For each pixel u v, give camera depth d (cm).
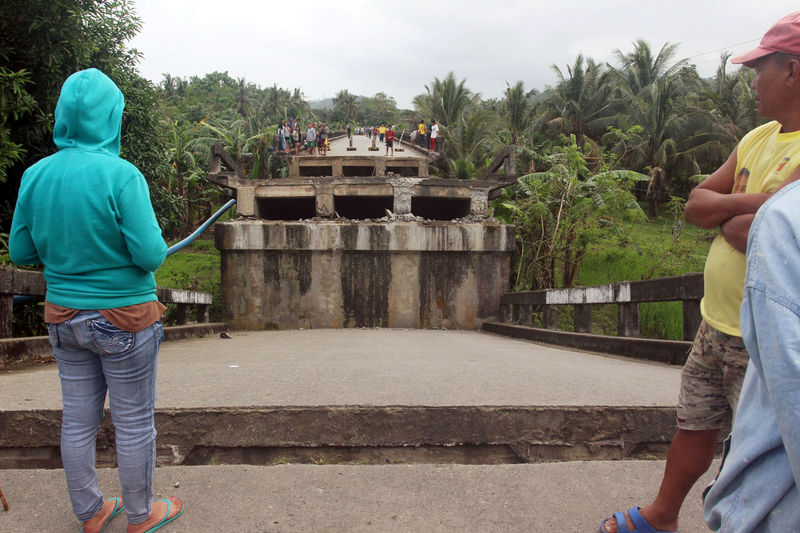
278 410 320
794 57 167
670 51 3772
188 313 1227
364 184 1652
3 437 315
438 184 1658
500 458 324
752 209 173
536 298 1192
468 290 1617
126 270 210
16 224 215
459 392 380
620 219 2384
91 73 220
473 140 3325
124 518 234
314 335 1306
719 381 192
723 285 182
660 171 3225
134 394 215
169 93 8362
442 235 1603
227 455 317
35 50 864
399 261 1611
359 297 1605
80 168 204
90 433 217
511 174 1677
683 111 3462
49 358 645
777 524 117
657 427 329
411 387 406
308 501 251
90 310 204
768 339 114
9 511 241
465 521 234
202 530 225
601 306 2105
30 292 648
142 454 216
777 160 178
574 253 2025
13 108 812
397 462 320
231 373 499
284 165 3306
